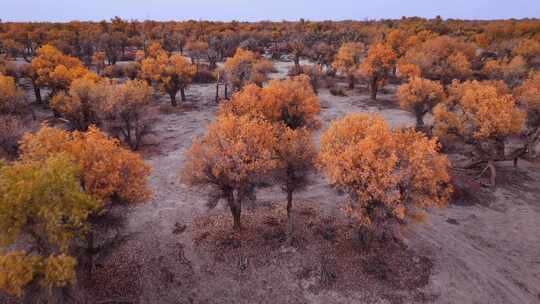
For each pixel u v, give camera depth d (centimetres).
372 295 1933
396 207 1838
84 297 1755
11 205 1338
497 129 2902
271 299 1922
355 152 1902
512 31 10150
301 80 4994
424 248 2309
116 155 1889
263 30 13288
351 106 5738
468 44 7862
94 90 4016
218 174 2117
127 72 7688
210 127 2250
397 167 2009
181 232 2481
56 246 1591
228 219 2614
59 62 5897
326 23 15725
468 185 3033
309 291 1962
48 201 1387
